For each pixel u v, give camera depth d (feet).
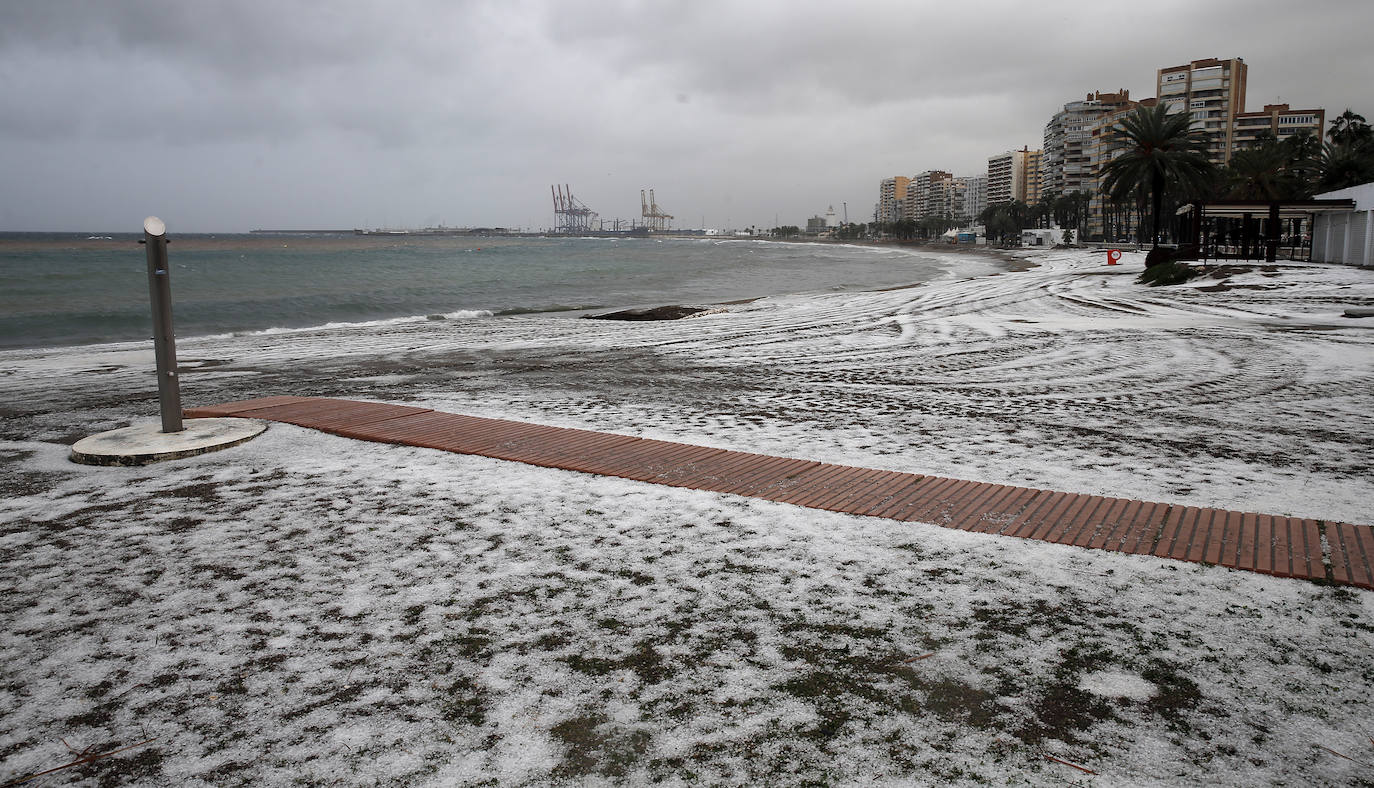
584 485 19.53
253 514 17.35
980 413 30.35
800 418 29.17
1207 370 40.91
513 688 10.29
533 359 49.60
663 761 8.79
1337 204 119.85
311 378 41.60
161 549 15.35
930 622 12.14
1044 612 12.48
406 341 63.16
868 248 561.02
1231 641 11.54
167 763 8.84
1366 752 8.93
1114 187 157.28
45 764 8.84
